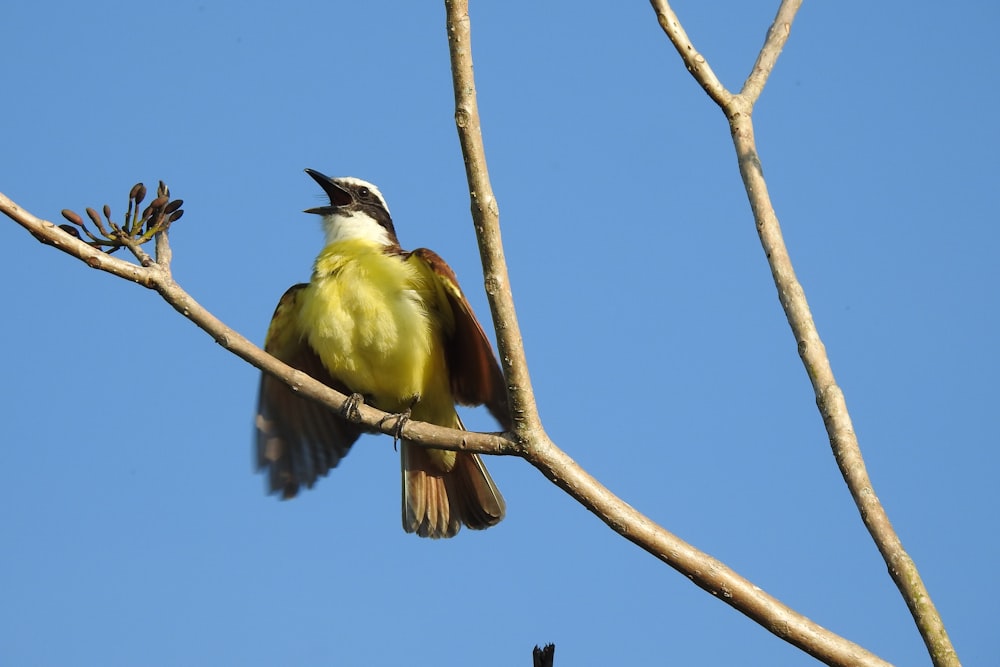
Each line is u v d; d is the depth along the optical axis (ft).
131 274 31.76
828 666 27.58
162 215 32.42
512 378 30.22
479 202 29.32
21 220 30.58
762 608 27.89
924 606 26.58
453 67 28.94
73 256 31.07
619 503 29.58
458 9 28.81
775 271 31.35
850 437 28.76
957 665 25.95
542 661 24.31
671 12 34.19
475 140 29.04
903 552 27.17
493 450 30.83
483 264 29.84
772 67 34.86
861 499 27.99
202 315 32.50
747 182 32.81
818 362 29.94
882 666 27.32
